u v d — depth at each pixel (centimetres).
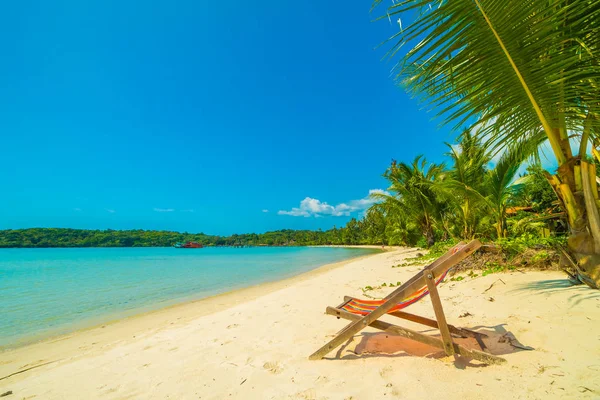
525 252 681
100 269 2248
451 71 347
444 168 1602
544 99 348
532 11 299
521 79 337
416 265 1203
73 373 347
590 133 394
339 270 1539
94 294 1085
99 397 276
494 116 373
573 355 245
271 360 322
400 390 228
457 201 1284
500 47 324
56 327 650
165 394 269
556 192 429
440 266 271
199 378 295
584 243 399
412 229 2812
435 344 269
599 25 309
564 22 333
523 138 446
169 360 359
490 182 960
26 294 1100
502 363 245
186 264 2761
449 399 207
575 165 400
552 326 310
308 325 451
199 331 488
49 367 392
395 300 282
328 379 262
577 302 362
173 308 804
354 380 254
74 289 1211
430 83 359
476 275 646
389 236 3850
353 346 336
